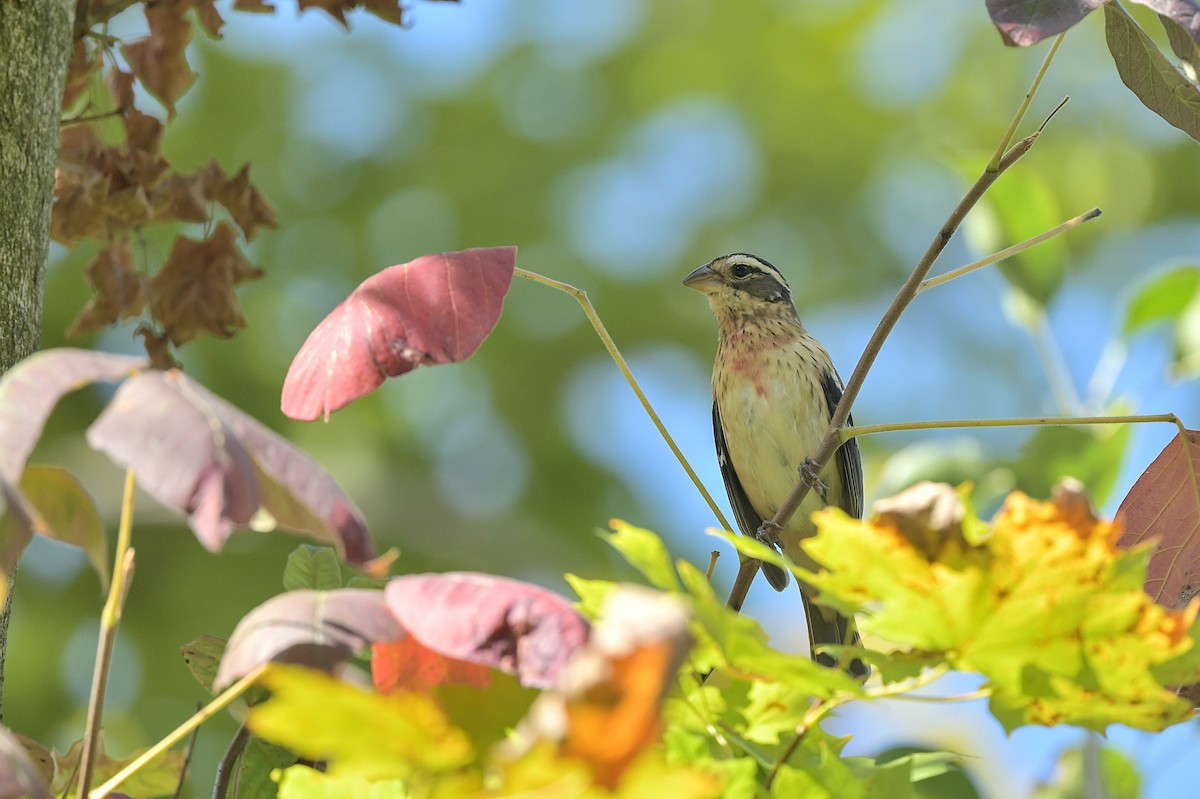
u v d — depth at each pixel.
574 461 17.16
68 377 3.26
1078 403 9.34
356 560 3.18
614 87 19.23
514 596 3.35
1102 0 4.10
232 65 17.77
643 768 2.48
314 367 4.25
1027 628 3.36
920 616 3.40
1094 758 6.68
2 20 5.08
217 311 6.50
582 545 16.81
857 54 20.55
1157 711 3.43
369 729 2.83
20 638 14.64
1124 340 9.48
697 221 18.94
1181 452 4.90
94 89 6.86
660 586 3.50
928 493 3.36
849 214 19.56
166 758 4.96
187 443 3.10
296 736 2.83
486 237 17.66
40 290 5.12
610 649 2.45
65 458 14.73
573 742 2.46
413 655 3.74
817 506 12.20
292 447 3.30
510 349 17.45
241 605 14.99
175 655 14.80
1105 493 8.92
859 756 3.94
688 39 20.06
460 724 3.71
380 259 17.23
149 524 15.01
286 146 17.61
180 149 17.16
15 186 5.02
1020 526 3.29
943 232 5.62
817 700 3.75
